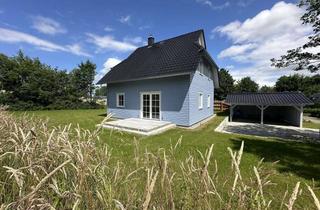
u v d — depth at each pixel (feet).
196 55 35.45
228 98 53.21
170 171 4.99
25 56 77.92
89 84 107.55
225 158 16.99
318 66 27.02
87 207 3.64
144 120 38.91
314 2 24.40
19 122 8.38
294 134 32.17
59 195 3.68
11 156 5.12
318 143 24.02
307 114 72.33
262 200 3.84
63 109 84.33
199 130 32.65
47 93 78.18
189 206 4.10
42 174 4.40
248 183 4.39
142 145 20.97
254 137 27.30
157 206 3.92
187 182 4.51
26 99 74.79
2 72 70.08
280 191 10.78
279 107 56.39
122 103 47.06
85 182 3.90
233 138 26.17
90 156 4.78
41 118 9.09
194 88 37.83
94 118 48.16
